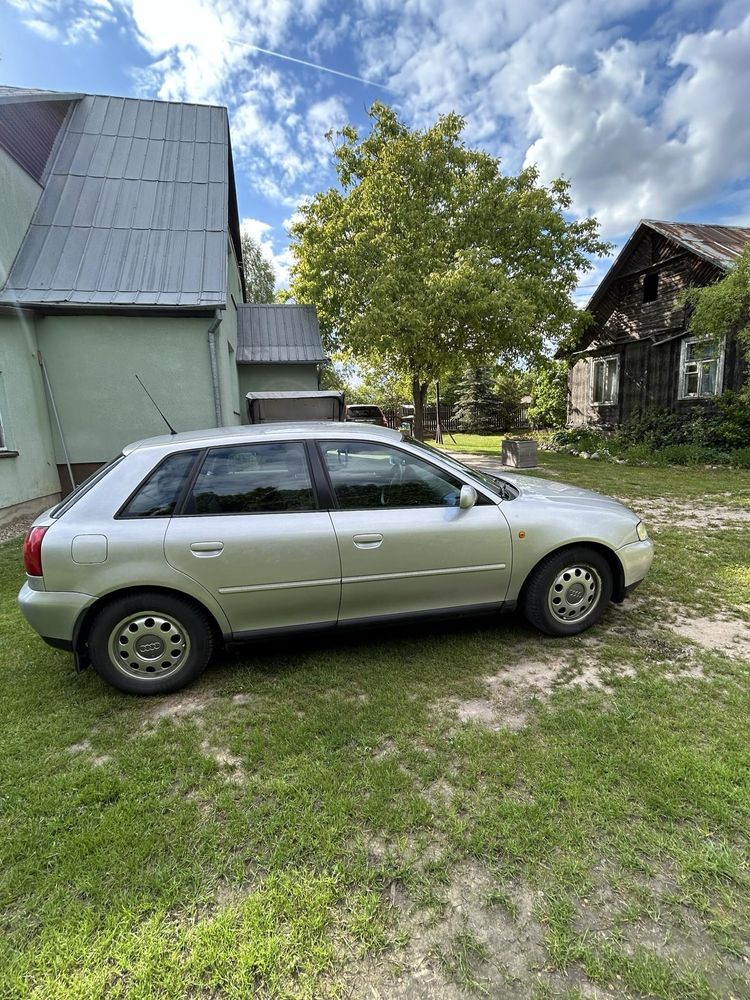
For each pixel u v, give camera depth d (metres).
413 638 3.64
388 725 2.67
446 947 1.58
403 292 14.77
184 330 9.20
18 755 2.53
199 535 2.92
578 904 1.71
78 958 1.58
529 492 3.81
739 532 6.20
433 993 1.46
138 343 9.05
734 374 12.92
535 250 15.98
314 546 3.05
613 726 2.58
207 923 1.68
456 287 13.66
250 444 3.17
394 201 15.53
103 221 9.85
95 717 2.84
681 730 2.54
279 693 3.01
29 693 3.09
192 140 11.85
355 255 15.65
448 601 3.37
